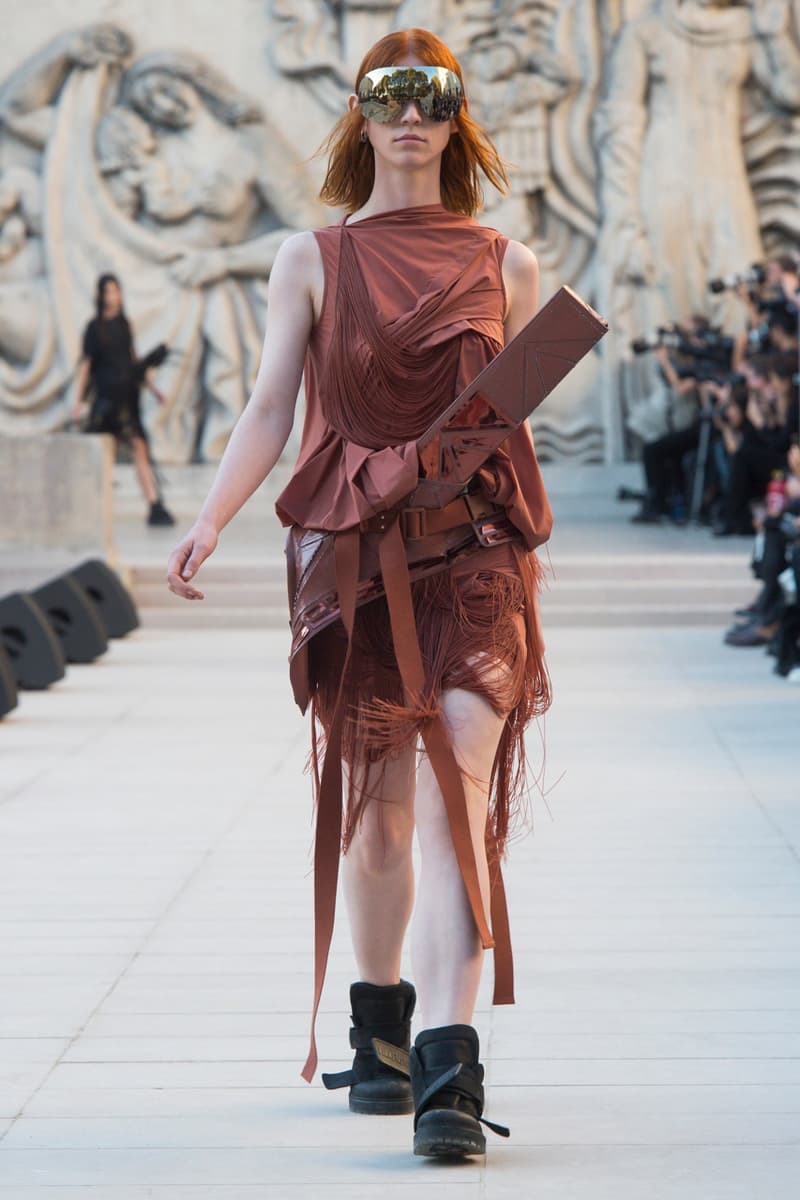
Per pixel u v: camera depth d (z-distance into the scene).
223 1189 5.81
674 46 35.09
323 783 6.15
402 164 6.23
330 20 36.03
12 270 36.53
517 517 6.20
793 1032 7.42
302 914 9.65
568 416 36.25
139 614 24.41
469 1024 5.99
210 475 36.06
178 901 9.98
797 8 34.94
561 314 5.84
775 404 27.89
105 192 36.28
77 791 13.44
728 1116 6.43
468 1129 5.85
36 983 8.37
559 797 12.83
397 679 6.19
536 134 35.47
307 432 6.36
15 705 16.78
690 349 31.72
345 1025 7.67
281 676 19.80
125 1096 6.80
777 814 12.13
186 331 36.12
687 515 31.83
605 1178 5.84
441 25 35.53
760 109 35.59
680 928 9.21
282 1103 6.71
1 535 24.48
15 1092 6.86
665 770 13.84
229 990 8.22
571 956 8.70
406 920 6.61
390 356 6.06
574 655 21.02
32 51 36.44
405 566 6.02
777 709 16.86
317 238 6.24
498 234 6.40
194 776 14.01
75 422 32.28
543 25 35.50
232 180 36.00
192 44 36.19
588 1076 6.91
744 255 35.09
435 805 6.06
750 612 21.83
